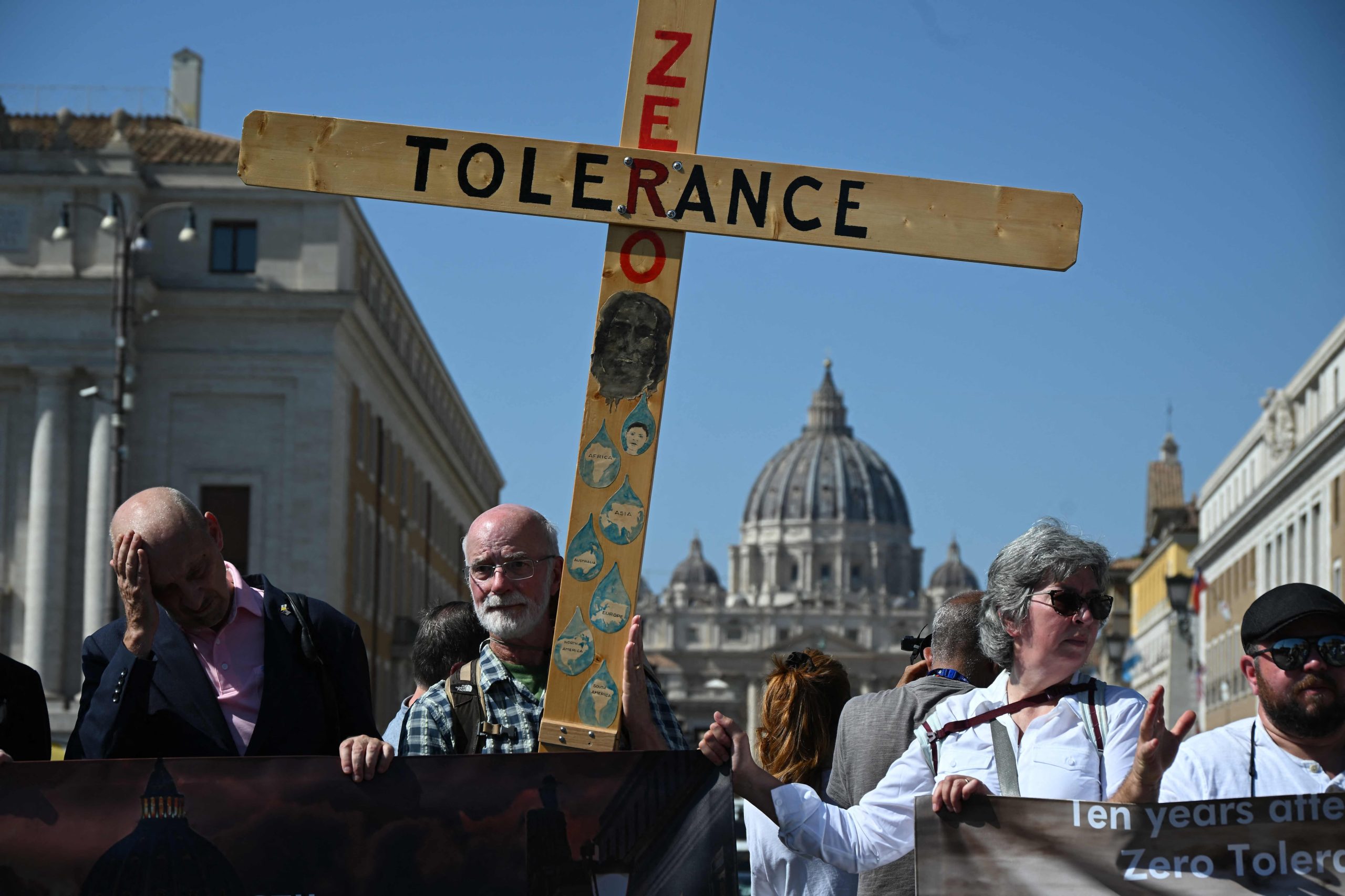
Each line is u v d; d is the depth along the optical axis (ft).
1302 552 185.68
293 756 14.39
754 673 586.04
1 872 14.10
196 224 150.10
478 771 14.37
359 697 15.98
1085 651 14.60
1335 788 14.10
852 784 18.28
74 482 146.92
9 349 146.72
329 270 149.69
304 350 147.74
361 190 13.96
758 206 13.93
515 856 14.25
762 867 18.44
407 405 186.80
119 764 14.28
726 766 14.30
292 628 15.75
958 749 14.62
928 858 13.96
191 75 194.70
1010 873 13.84
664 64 14.15
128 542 14.71
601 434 13.93
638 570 13.99
